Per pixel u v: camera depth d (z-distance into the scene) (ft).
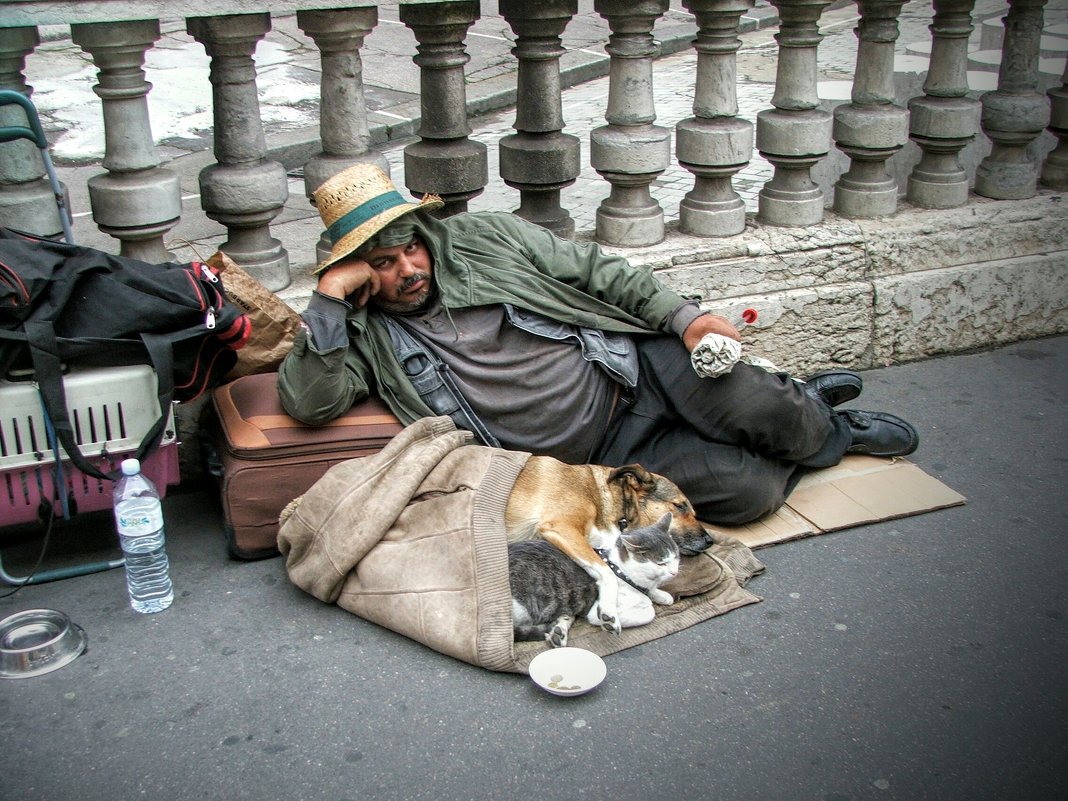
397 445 11.18
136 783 8.86
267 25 12.61
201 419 12.71
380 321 12.14
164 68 29.01
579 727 9.47
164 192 12.41
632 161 14.56
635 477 11.74
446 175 14.24
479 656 10.01
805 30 14.79
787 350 15.96
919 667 10.23
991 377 16.37
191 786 8.84
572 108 28.14
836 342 16.24
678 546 11.34
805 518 12.64
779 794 8.75
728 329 12.22
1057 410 15.34
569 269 12.76
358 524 10.71
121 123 12.06
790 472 12.90
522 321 12.26
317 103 27.94
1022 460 14.03
